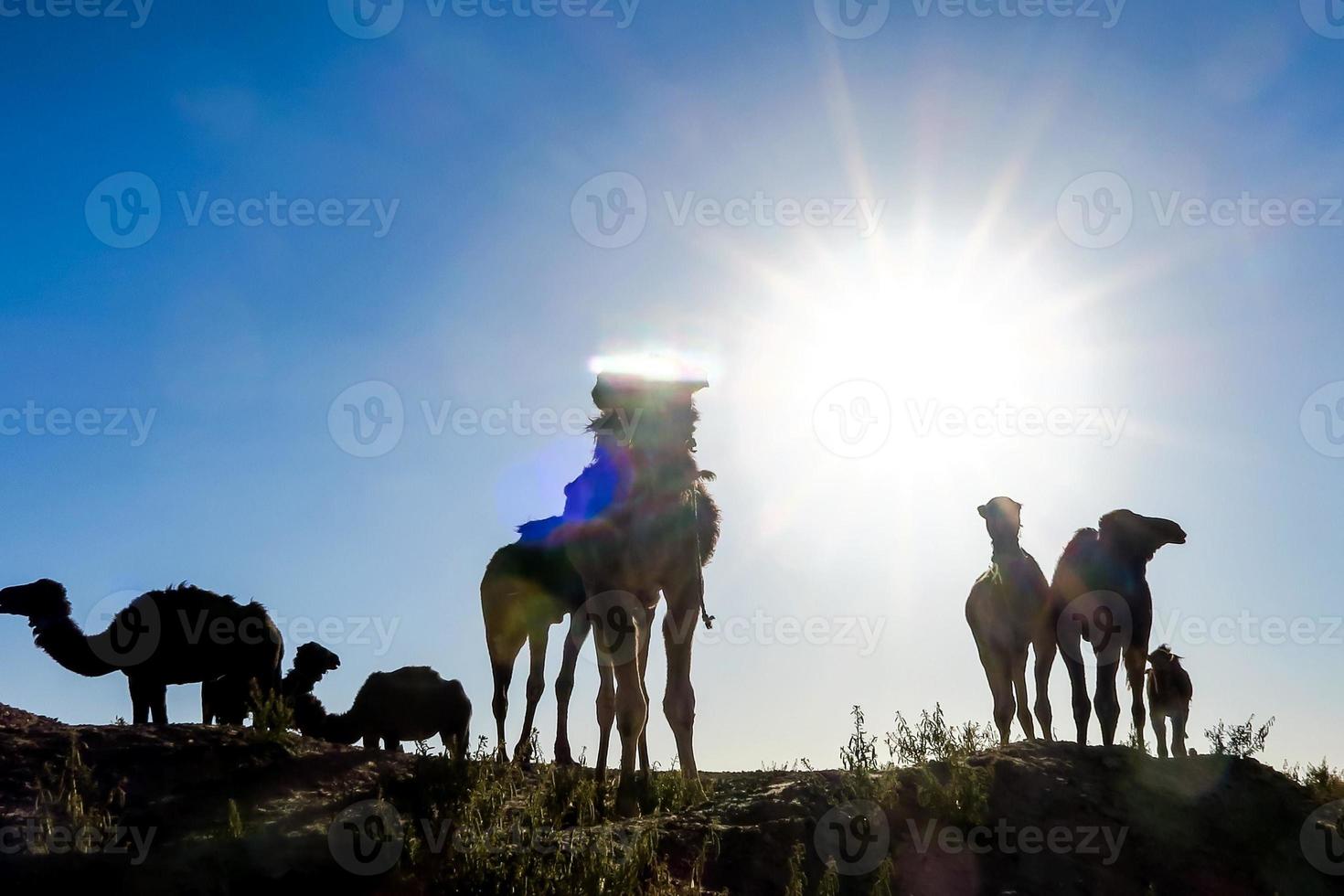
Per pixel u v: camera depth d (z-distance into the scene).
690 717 12.12
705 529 12.85
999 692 15.54
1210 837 11.80
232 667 14.70
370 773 12.05
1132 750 12.91
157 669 14.58
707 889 10.26
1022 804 11.84
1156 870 11.29
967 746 12.77
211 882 9.80
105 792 11.11
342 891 9.88
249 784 11.44
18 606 14.75
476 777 11.65
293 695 16.83
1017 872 11.04
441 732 16.14
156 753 11.81
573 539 12.33
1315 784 12.91
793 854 10.76
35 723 12.66
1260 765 13.06
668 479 11.91
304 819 10.72
